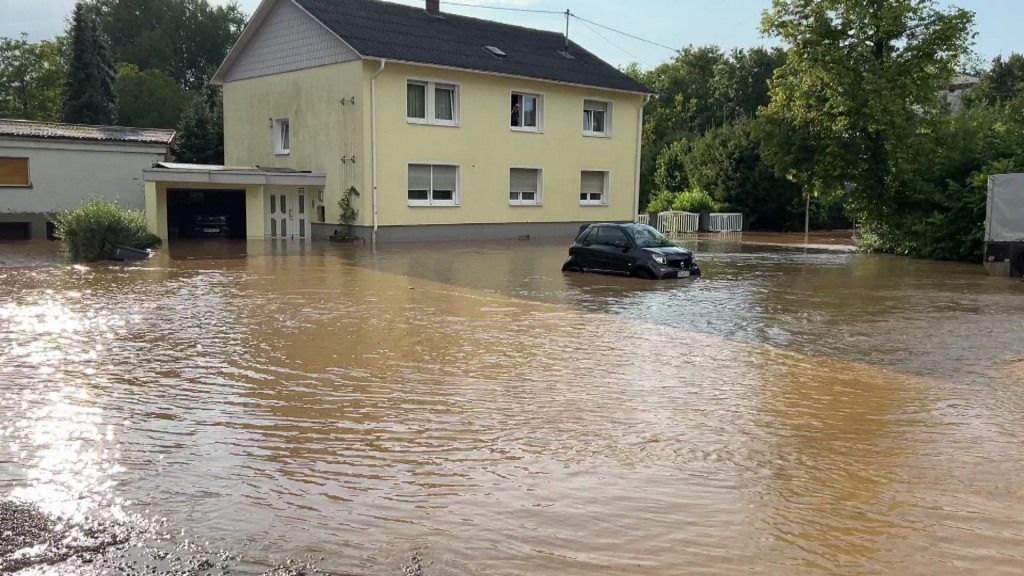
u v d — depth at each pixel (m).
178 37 76.25
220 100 44.78
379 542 4.84
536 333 11.61
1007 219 20.03
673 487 5.75
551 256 24.36
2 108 55.41
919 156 27.41
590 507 5.38
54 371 9.02
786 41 29.59
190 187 29.11
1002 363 9.88
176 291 15.66
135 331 11.45
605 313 13.53
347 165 29.31
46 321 12.18
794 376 9.12
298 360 9.69
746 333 11.80
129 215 22.47
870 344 11.03
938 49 28.20
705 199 44.72
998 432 7.11
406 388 8.41
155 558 4.61
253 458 6.26
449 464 6.17
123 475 5.88
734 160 44.88
